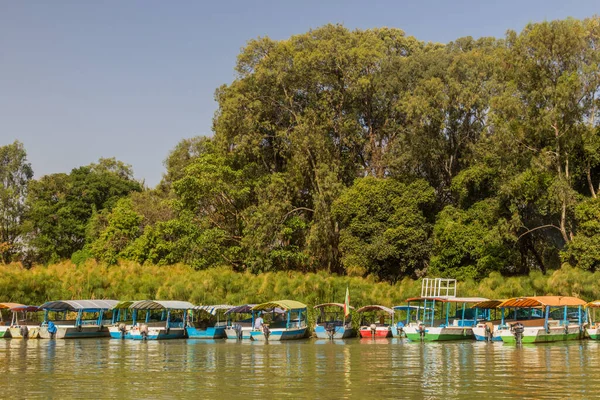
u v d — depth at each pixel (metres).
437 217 58.62
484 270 52.75
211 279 48.62
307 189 66.56
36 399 18.45
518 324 37.53
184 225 61.78
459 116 57.19
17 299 46.28
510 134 50.31
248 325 43.88
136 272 52.91
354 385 20.62
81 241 81.75
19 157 89.38
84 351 32.59
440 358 28.59
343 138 65.12
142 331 40.72
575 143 51.06
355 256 56.31
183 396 18.81
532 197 51.44
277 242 60.91
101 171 93.00
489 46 69.94
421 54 64.75
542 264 58.59
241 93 65.31
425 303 42.19
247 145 63.59
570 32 48.88
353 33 69.06
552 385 20.42
